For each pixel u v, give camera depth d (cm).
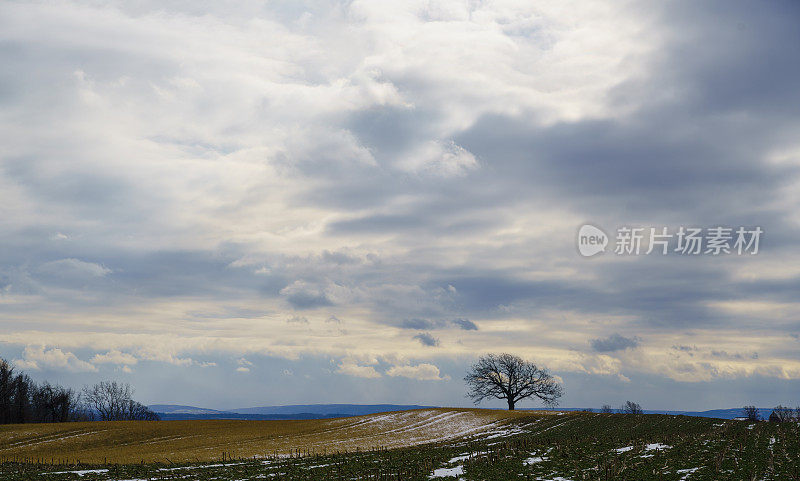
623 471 3519
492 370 11556
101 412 13750
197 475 4250
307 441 6950
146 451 6238
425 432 7756
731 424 5900
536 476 3566
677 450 4234
